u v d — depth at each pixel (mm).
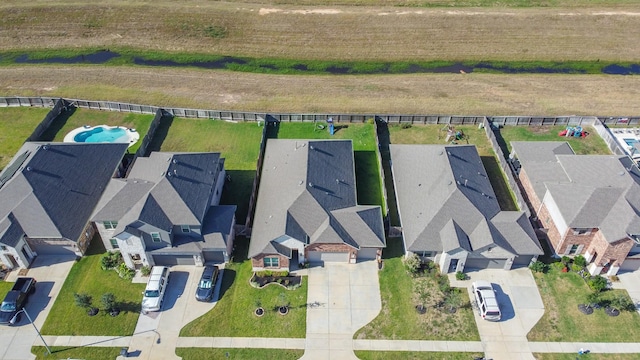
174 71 85000
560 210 48469
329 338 43250
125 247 46969
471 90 79812
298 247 48156
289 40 96500
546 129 70000
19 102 73750
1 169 60781
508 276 48594
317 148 57531
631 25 99688
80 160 55500
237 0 109312
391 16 102062
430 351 42344
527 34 97625
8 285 47344
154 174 51062
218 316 44875
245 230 52188
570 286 47656
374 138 67812
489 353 42188
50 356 41562
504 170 61531
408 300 46375
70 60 91188
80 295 44562
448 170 53906
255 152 65125
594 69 89188
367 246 48375
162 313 45031
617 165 51562
